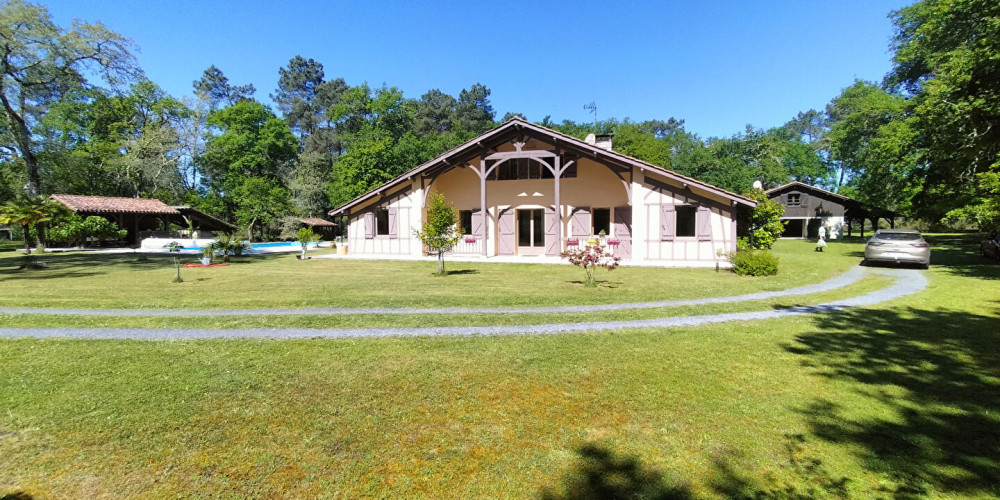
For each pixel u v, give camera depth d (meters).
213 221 36.28
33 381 4.78
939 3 18.55
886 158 26.11
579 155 18.08
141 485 2.96
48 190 30.42
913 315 7.79
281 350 5.90
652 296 9.88
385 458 3.28
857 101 41.50
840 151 38.97
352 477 3.05
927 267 14.91
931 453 3.26
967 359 5.34
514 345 6.09
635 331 6.85
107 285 12.08
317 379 4.84
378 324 7.36
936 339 6.23
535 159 18.56
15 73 24.19
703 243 16.52
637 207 17.30
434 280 12.88
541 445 3.45
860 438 3.50
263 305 8.98
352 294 10.32
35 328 7.15
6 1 22.78
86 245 28.77
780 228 18.73
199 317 7.93
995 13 14.85
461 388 4.57
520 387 4.59
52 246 28.62
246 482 2.99
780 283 11.73
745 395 4.35
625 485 2.93
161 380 4.81
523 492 2.88
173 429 3.71
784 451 3.33
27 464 3.19
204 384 4.69
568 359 5.46
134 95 38.75
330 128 56.00
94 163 35.81
